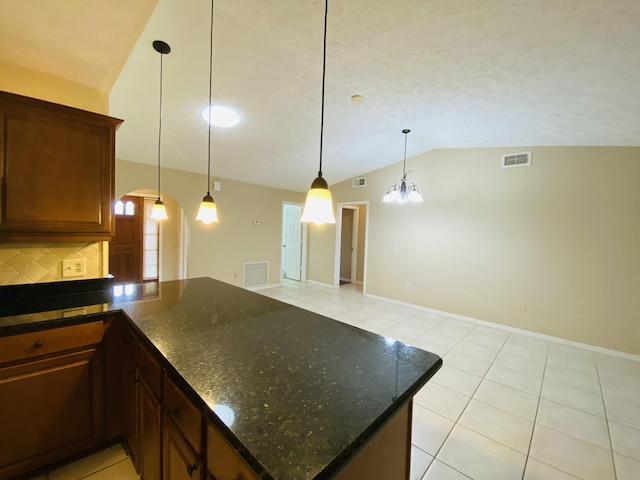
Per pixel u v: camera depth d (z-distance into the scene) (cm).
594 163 344
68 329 155
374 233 561
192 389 91
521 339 373
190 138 361
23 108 162
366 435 74
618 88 205
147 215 605
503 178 407
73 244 200
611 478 164
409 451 115
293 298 546
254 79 247
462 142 411
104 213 192
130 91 260
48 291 190
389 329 398
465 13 160
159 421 124
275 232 621
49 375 151
